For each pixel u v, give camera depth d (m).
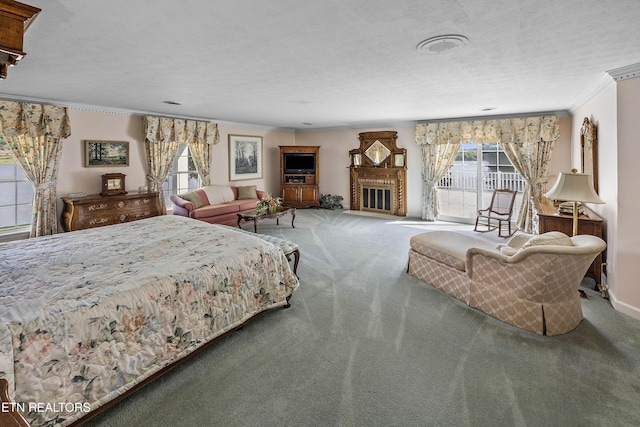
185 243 2.72
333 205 8.27
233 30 2.12
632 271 2.68
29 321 1.50
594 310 2.78
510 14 1.89
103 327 1.69
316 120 6.86
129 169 5.56
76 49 2.45
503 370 2.00
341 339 2.37
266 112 5.71
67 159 4.81
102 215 4.83
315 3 1.76
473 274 2.84
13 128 4.22
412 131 7.11
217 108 5.25
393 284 3.40
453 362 2.08
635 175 2.66
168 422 1.62
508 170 6.11
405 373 1.98
